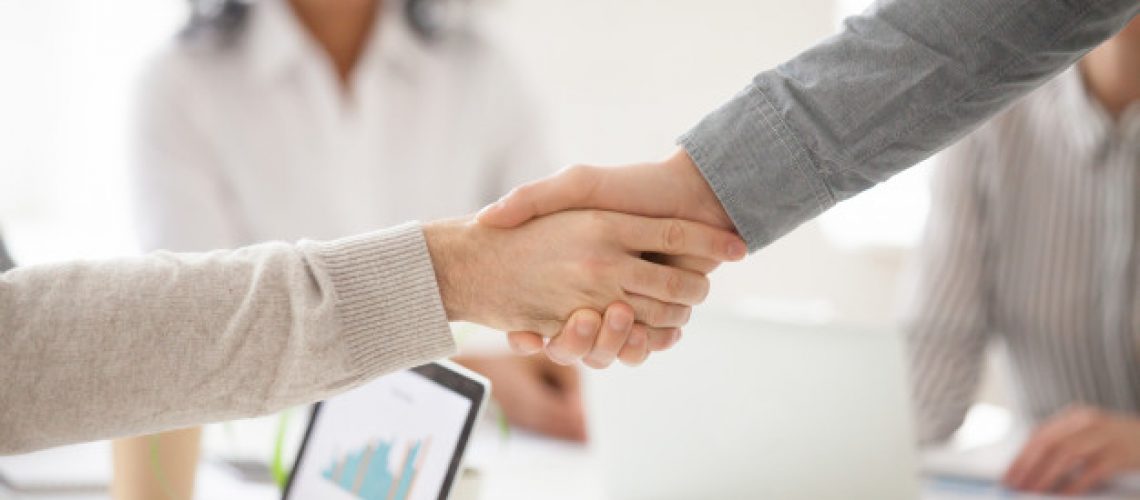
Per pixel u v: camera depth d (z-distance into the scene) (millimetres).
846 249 3572
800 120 1304
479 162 2523
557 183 1288
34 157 3439
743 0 3539
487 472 1800
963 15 1253
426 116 2455
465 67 2510
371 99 2404
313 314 1118
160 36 3359
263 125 2350
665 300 1306
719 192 1313
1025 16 1241
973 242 2322
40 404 1074
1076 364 2275
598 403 1693
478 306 1269
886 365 1546
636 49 3500
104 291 1099
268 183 2359
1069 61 1276
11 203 3420
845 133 1292
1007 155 2295
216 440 1878
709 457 1626
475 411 1242
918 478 1547
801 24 3572
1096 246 2230
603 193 1298
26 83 3393
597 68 3486
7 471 1612
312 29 2410
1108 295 2223
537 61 3441
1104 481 1896
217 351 1108
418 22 2469
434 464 1257
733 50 3545
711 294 3520
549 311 1287
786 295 3557
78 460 1728
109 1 3357
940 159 2375
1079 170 2229
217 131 2314
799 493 1588
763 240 1333
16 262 1337
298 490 1393
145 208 2254
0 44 3352
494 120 2521
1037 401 2342
